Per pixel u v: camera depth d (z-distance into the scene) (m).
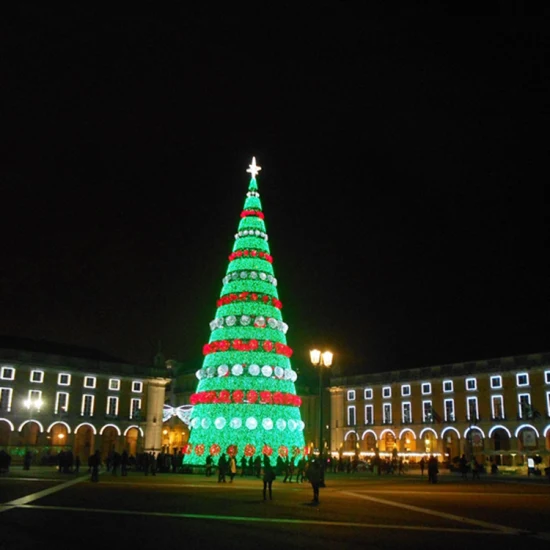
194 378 102.50
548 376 72.56
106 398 77.44
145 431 79.19
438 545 14.20
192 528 16.34
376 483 39.41
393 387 88.00
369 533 15.90
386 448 86.94
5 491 27.41
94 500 23.86
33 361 71.88
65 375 74.56
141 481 36.41
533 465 54.53
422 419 83.69
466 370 80.31
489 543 14.63
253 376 47.62
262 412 46.78
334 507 22.61
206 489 30.78
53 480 35.81
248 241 52.91
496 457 74.88
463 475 47.66
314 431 97.00
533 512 21.78
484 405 77.75
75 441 74.38
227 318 49.47
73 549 13.01
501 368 76.88
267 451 45.75
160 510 20.66
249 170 56.47
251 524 17.28
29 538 14.35
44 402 72.00
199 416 48.19
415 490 32.53
